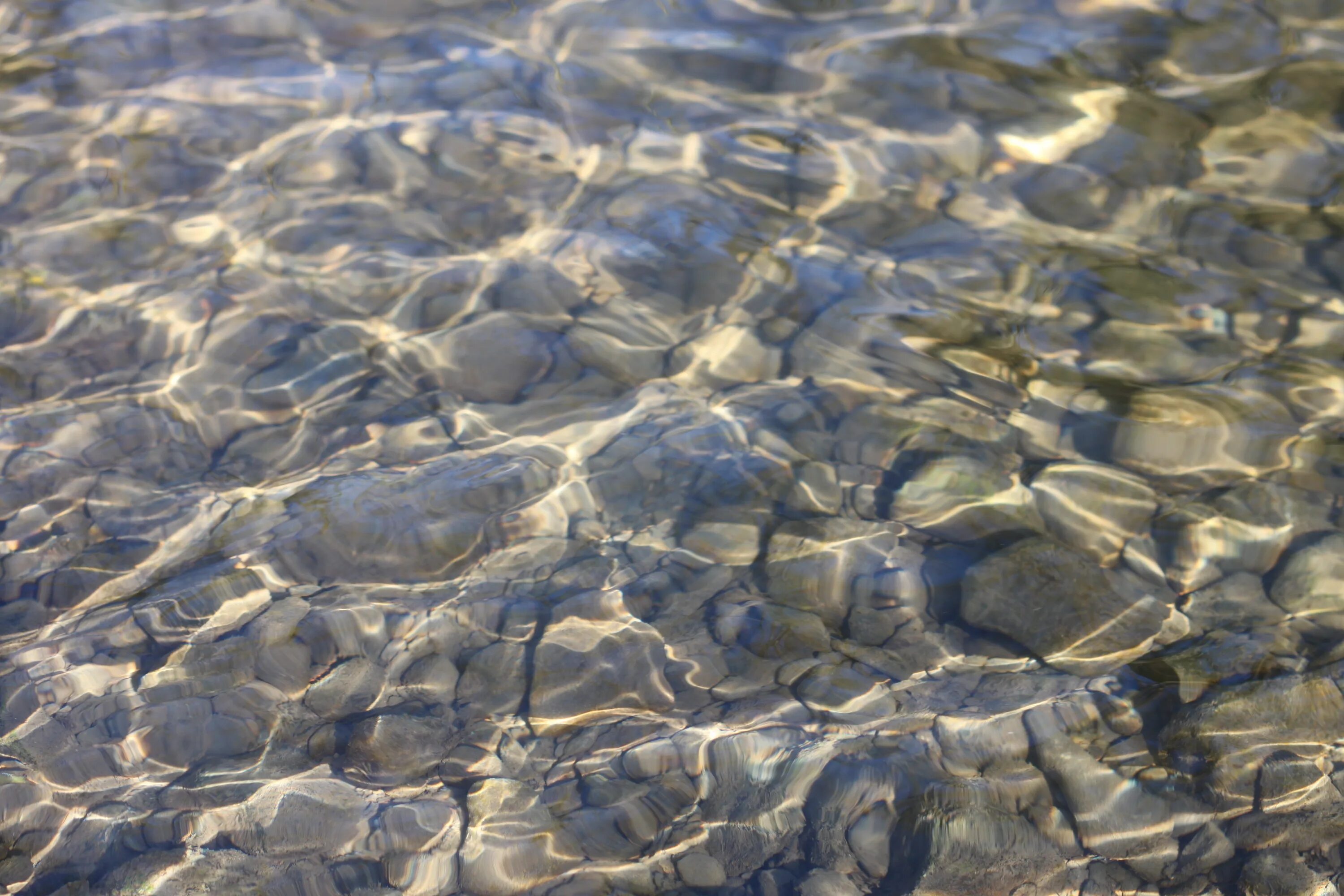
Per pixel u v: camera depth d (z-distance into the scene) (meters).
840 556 1.22
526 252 1.42
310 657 1.19
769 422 1.30
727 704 1.16
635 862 1.10
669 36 1.62
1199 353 1.32
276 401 1.32
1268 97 1.49
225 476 1.28
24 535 1.24
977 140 1.49
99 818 1.12
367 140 1.53
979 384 1.32
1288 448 1.26
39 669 1.18
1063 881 1.08
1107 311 1.36
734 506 1.25
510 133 1.52
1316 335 1.33
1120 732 1.13
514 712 1.16
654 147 1.51
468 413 1.32
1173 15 1.59
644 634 1.19
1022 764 1.12
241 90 1.58
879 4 1.64
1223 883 1.08
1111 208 1.43
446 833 1.11
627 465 1.28
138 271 1.42
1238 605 1.18
